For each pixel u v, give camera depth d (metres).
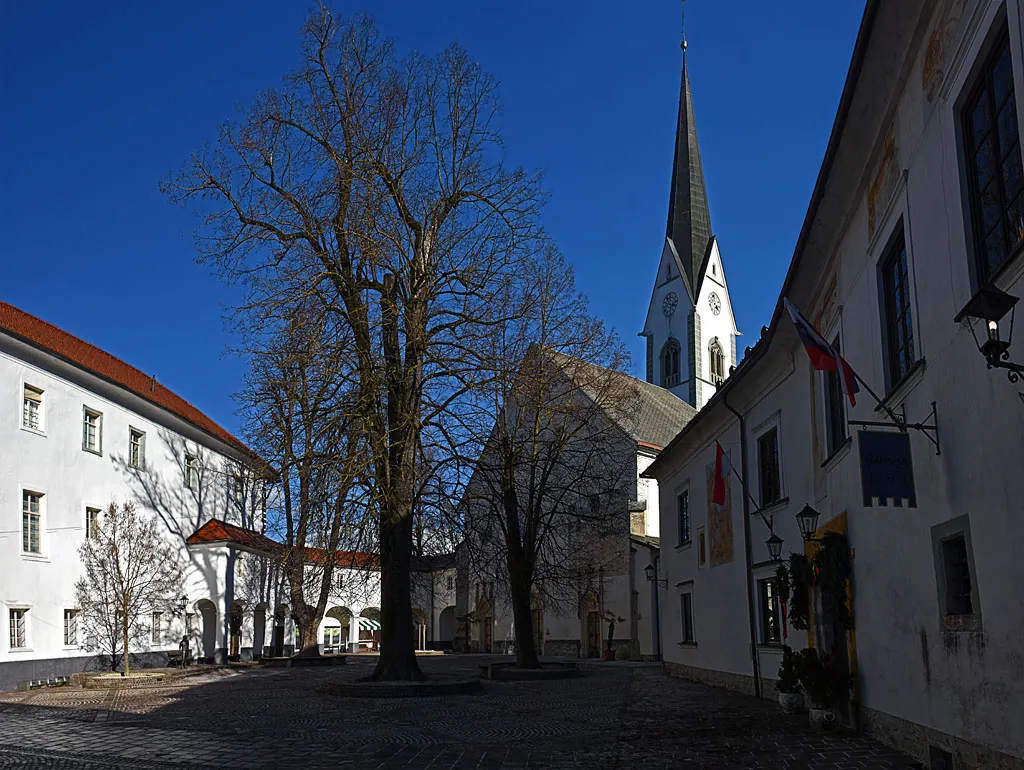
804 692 17.52
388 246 24.56
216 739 15.09
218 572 44.66
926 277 10.12
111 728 16.81
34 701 24.25
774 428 20.91
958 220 9.01
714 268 88.75
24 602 30.22
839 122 11.87
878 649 12.82
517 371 25.22
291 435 24.08
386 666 24.58
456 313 25.19
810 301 16.97
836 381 15.86
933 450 10.05
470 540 28.44
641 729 16.00
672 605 32.75
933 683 10.38
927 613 10.52
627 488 49.44
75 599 33.41
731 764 11.75
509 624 56.97
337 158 24.95
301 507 23.56
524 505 37.78
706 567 27.39
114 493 37.28
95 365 39.84
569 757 12.86
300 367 23.22
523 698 23.00
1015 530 7.86
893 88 10.80
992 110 8.32
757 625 22.23
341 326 23.91
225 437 48.84
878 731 12.94
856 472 13.70
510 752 13.42
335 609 64.31
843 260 14.39
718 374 87.75
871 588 13.07
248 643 49.06
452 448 24.67
